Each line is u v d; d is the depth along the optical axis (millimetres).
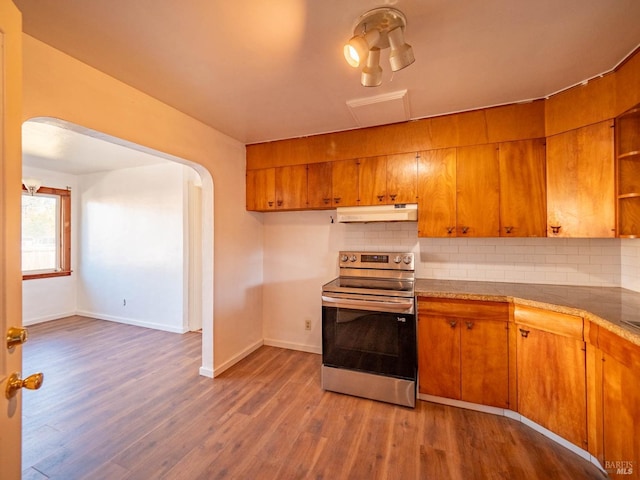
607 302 1788
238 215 3000
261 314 3412
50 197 4539
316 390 2414
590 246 2281
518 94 2049
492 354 2045
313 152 2803
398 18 1287
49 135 2861
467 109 2271
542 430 1848
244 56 1582
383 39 1394
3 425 838
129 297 4277
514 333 1986
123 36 1419
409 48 1303
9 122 865
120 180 4336
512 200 2176
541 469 1584
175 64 1653
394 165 2506
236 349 2965
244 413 2104
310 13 1266
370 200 2582
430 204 2395
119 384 2523
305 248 3256
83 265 4664
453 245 2666
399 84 1890
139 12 1260
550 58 1632
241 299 3045
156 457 1687
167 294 4004
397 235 2857
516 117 2162
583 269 2301
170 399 2285
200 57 1589
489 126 2230
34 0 1183
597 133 1854
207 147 2574
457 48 1527
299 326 3291
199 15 1278
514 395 1998
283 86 1902
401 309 2168
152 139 2051
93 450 1738
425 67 1701
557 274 2367
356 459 1674
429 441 1810
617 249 2223
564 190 2008
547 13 1282
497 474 1559
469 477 1544
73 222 4695
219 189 2729
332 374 2373
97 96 1708
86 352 3230
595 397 1576
